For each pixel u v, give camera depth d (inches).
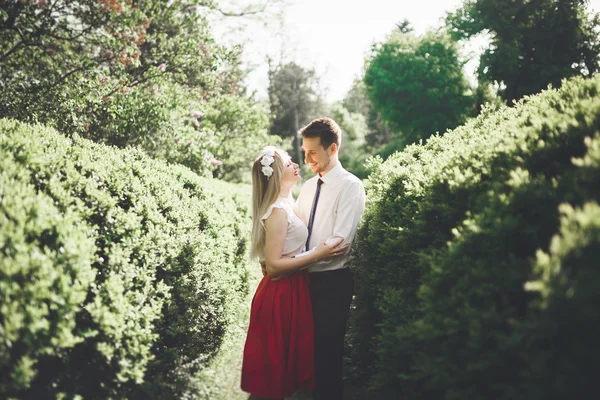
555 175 82.7
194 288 145.3
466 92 991.6
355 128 1675.7
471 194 87.4
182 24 339.0
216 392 120.6
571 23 832.3
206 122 398.0
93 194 117.1
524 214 76.9
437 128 979.9
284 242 113.9
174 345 131.9
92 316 92.9
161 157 276.1
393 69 1026.1
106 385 94.7
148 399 105.3
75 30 268.1
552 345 57.5
